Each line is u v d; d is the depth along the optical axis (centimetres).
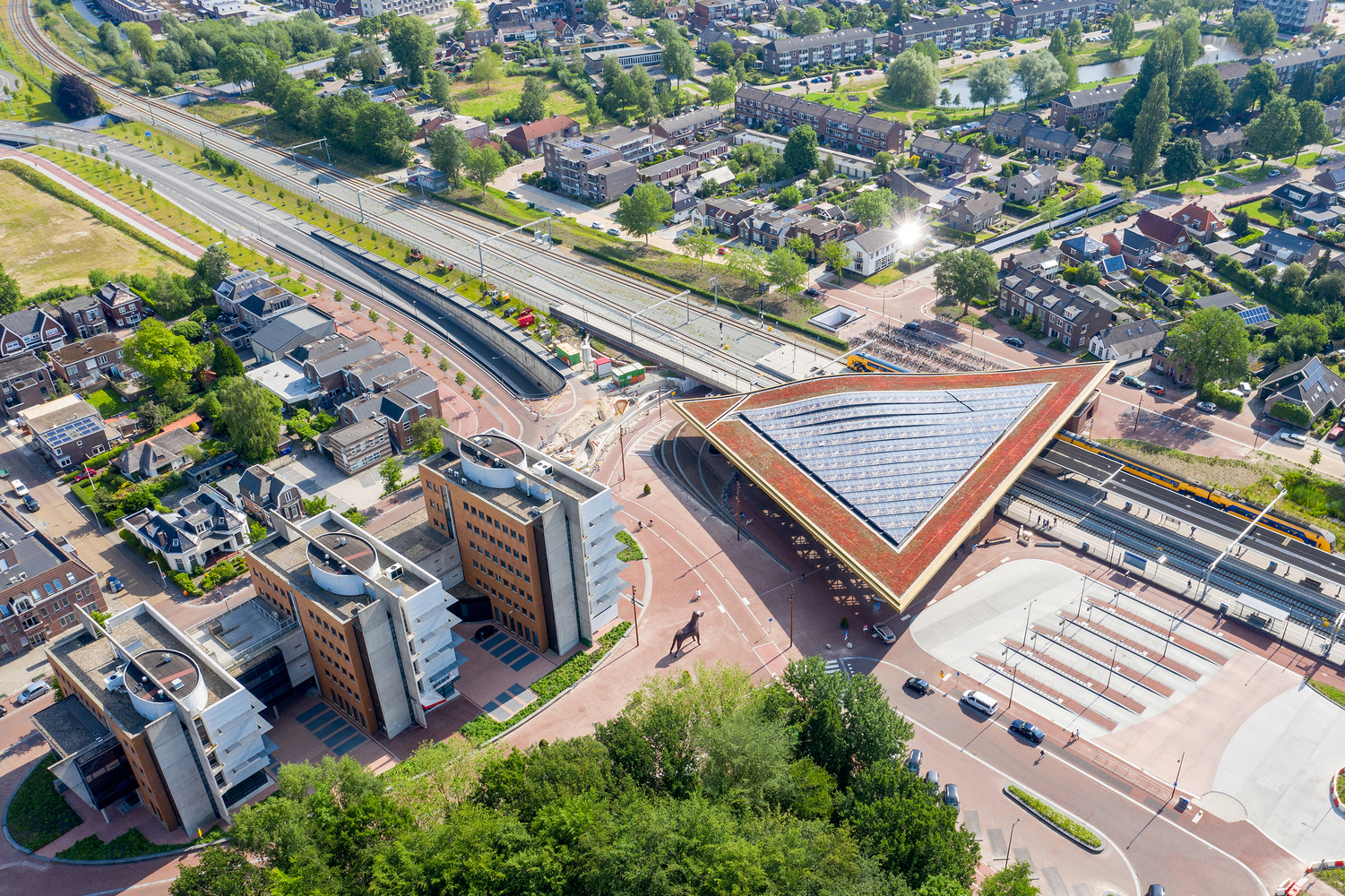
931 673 16488
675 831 11756
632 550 19562
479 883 11481
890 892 11275
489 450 17425
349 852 12394
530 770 13038
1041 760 14838
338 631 14862
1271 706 15550
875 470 19162
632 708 14588
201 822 14275
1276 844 13475
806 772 13175
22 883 13525
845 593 18362
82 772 13662
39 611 17688
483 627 17838
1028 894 11375
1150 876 13088
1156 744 15025
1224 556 18562
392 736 15625
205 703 13575
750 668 16662
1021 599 17938
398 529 18525
